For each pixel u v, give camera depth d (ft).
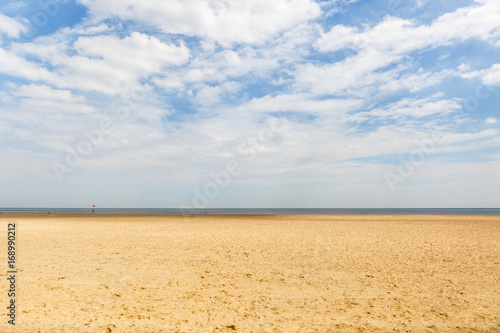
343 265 31.30
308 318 17.70
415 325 16.76
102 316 17.52
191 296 21.40
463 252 38.29
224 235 55.67
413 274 27.76
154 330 15.80
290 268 29.96
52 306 18.79
